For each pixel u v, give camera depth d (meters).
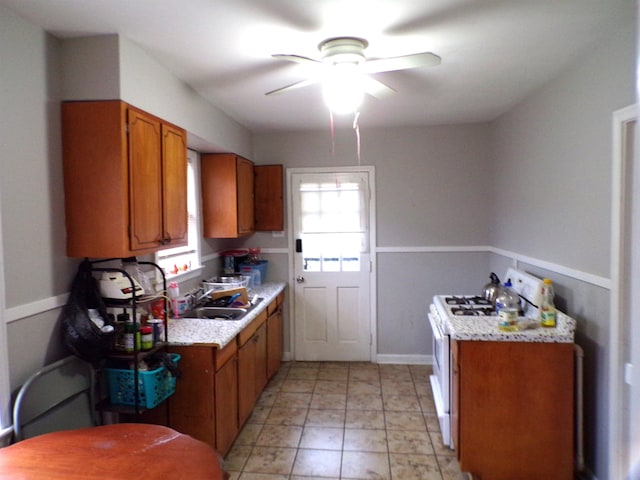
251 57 2.09
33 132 1.69
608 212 1.92
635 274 0.75
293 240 4.03
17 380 1.60
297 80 2.45
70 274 1.89
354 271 3.99
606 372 1.96
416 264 3.92
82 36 1.82
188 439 1.37
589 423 2.12
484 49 2.05
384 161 3.89
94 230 1.84
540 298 2.28
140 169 1.95
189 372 2.19
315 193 3.98
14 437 1.52
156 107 2.12
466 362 2.13
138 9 1.60
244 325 2.55
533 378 2.09
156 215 2.10
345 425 2.81
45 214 1.75
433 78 2.47
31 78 1.68
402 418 2.90
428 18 1.72
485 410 2.12
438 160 3.83
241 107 3.02
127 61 1.87
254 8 1.61
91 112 1.82
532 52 2.08
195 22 1.72
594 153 2.03
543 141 2.63
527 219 2.89
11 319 1.57
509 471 2.12
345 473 2.29
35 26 1.70
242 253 3.86
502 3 1.62
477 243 3.84
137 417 2.16
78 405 1.81
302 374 3.74
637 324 0.73
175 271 2.94
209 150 3.28
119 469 1.19
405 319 3.97
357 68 1.87
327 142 3.94
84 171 1.83
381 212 3.93
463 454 2.14
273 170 3.94
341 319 4.03
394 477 2.25
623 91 1.79
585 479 2.17
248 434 2.71
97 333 1.79
